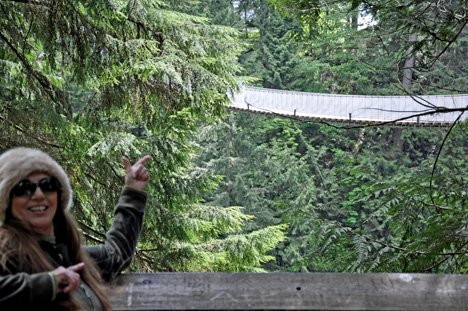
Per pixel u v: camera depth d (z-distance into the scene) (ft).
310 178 75.15
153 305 3.54
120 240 3.72
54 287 2.88
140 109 20.02
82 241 3.46
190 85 18.69
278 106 51.24
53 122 14.26
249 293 3.66
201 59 19.67
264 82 91.66
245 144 73.56
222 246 20.97
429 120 46.93
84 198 17.34
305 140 85.81
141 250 19.92
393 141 84.84
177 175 19.57
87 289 3.27
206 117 21.12
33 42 17.74
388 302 3.62
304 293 3.67
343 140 85.05
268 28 91.86
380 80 73.46
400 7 8.32
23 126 13.92
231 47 20.74
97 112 19.70
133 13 18.22
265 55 90.68
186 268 18.97
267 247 21.15
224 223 20.39
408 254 8.16
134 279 3.76
